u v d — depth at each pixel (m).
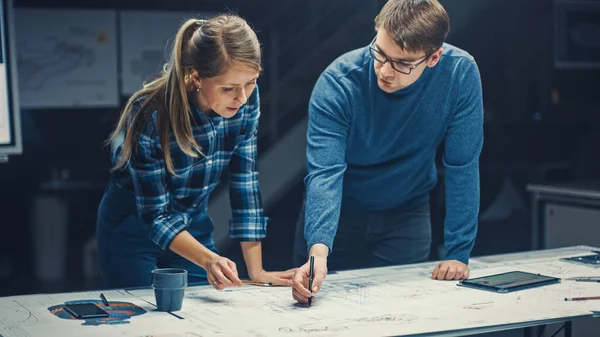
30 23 5.96
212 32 1.87
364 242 2.67
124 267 2.37
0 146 2.66
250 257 2.26
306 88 7.31
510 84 7.59
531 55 7.52
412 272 2.33
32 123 6.39
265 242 6.69
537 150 7.70
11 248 6.29
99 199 6.20
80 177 6.52
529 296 2.01
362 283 2.17
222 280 1.93
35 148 6.43
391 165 2.50
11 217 6.33
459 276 2.22
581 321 2.66
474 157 2.37
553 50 7.37
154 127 1.99
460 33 7.37
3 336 1.65
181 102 1.97
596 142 7.66
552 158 7.74
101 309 1.85
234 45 1.85
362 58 2.35
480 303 1.94
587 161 7.64
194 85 1.99
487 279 2.17
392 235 2.64
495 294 2.04
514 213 7.15
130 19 6.22
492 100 7.59
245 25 1.92
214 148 2.13
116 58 6.22
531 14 7.43
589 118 7.70
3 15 2.63
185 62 1.92
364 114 2.36
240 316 1.81
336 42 7.23
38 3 5.96
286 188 7.03
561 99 7.63
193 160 2.11
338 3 7.22
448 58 2.32
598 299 1.98
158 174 2.02
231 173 2.28
